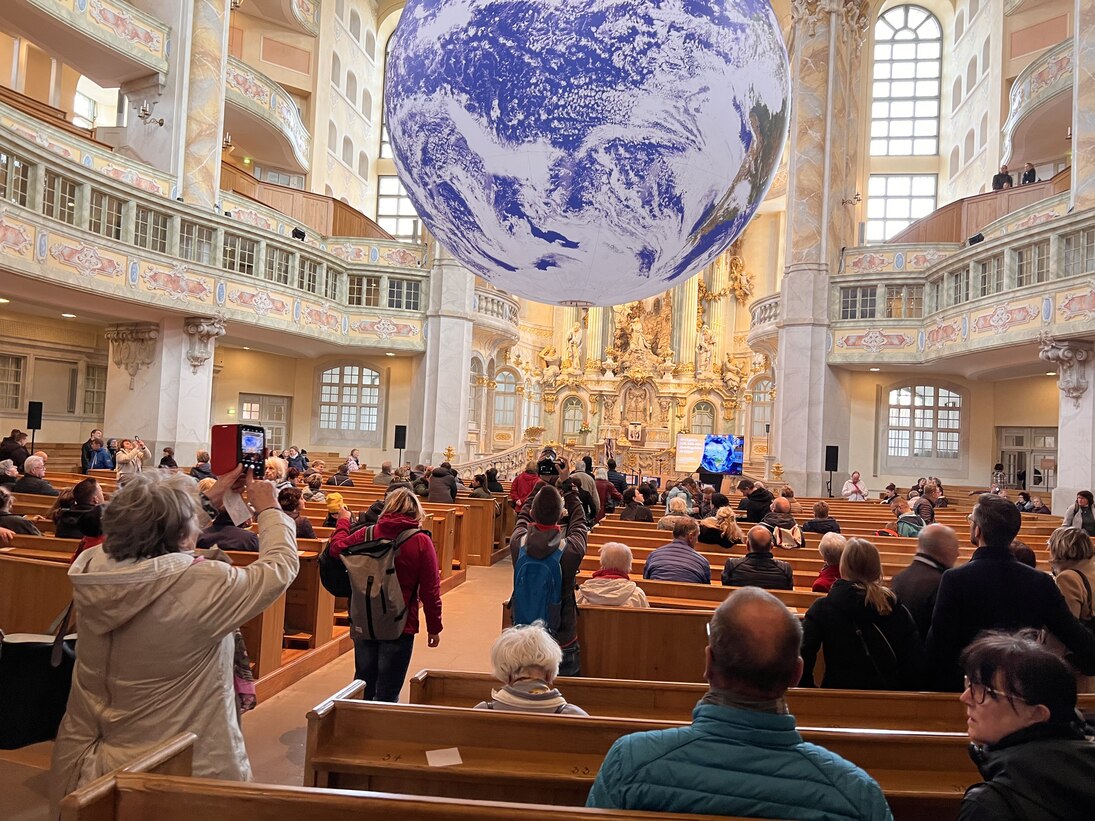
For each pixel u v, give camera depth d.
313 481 11.55
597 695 3.91
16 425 19.97
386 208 35.28
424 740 3.16
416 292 26.48
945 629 3.69
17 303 17.67
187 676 2.63
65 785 2.57
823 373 23.67
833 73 23.97
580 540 5.09
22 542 6.45
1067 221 16.30
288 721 5.56
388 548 4.68
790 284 24.05
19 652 3.53
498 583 11.41
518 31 4.93
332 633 7.46
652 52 4.90
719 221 5.46
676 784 1.88
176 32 19.44
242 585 2.62
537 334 38.38
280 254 22.62
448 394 26.16
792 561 8.44
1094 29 16.22
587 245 5.33
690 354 37.75
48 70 23.75
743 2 5.25
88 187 16.33
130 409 19.48
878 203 31.70
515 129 5.01
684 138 5.04
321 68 29.58
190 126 19.70
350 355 27.69
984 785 1.86
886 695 3.79
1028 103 21.05
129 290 17.36
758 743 1.90
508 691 3.28
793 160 24.28
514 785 2.96
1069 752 1.83
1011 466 24.09
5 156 14.35
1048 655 1.92
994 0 26.75
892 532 11.23
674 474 34.22
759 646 1.92
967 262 20.03
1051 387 22.95
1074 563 4.57
